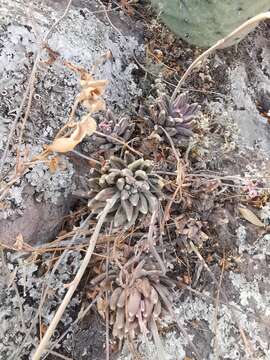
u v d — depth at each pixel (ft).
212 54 1.28
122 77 1.15
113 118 1.05
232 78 1.32
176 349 1.06
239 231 1.16
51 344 1.01
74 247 1.00
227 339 1.09
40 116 1.00
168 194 1.09
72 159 1.03
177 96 1.18
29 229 0.99
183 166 1.08
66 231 1.05
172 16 1.16
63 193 1.02
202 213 1.11
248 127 1.30
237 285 1.13
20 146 0.97
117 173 0.99
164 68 1.22
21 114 0.98
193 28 1.15
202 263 1.07
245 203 1.18
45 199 1.00
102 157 1.03
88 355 1.03
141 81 1.18
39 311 0.96
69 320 1.04
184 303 1.09
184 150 1.15
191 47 1.26
